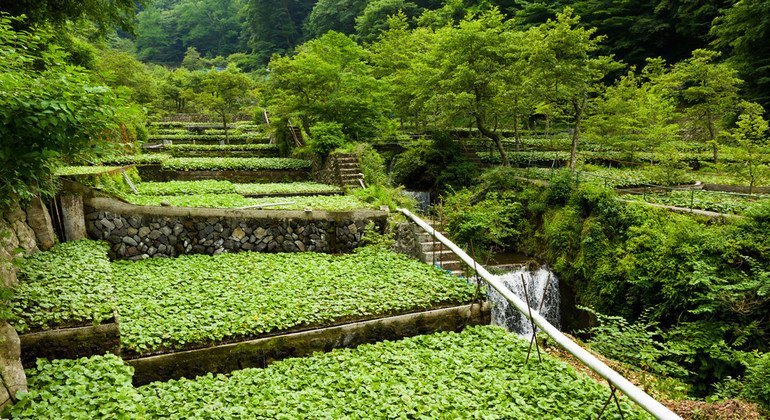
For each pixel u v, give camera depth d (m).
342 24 56.44
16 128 4.69
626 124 22.30
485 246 17.75
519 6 41.72
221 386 6.06
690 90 20.69
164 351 6.51
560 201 16.72
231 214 10.91
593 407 5.92
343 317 7.76
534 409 5.78
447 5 41.38
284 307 7.86
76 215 9.64
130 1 11.65
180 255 10.45
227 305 7.79
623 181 17.95
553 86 18.38
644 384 8.02
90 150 5.71
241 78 28.66
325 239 11.69
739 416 7.05
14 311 5.87
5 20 5.96
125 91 5.96
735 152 15.82
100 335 6.07
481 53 20.08
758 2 23.67
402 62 30.08
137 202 11.12
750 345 10.01
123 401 4.77
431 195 22.05
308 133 23.00
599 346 9.68
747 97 25.72
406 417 5.42
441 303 8.62
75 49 13.55
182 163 18.30
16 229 7.59
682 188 16.50
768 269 10.40
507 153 24.78
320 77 21.39
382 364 6.86
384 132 26.81
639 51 34.59
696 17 31.97
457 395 6.00
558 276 15.45
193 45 79.56
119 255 10.09
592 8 35.56
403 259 10.91
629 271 12.69
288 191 15.47
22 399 4.45
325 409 5.55
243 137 29.69
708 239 11.38
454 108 20.48
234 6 82.06
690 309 11.08
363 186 16.08
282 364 6.75
